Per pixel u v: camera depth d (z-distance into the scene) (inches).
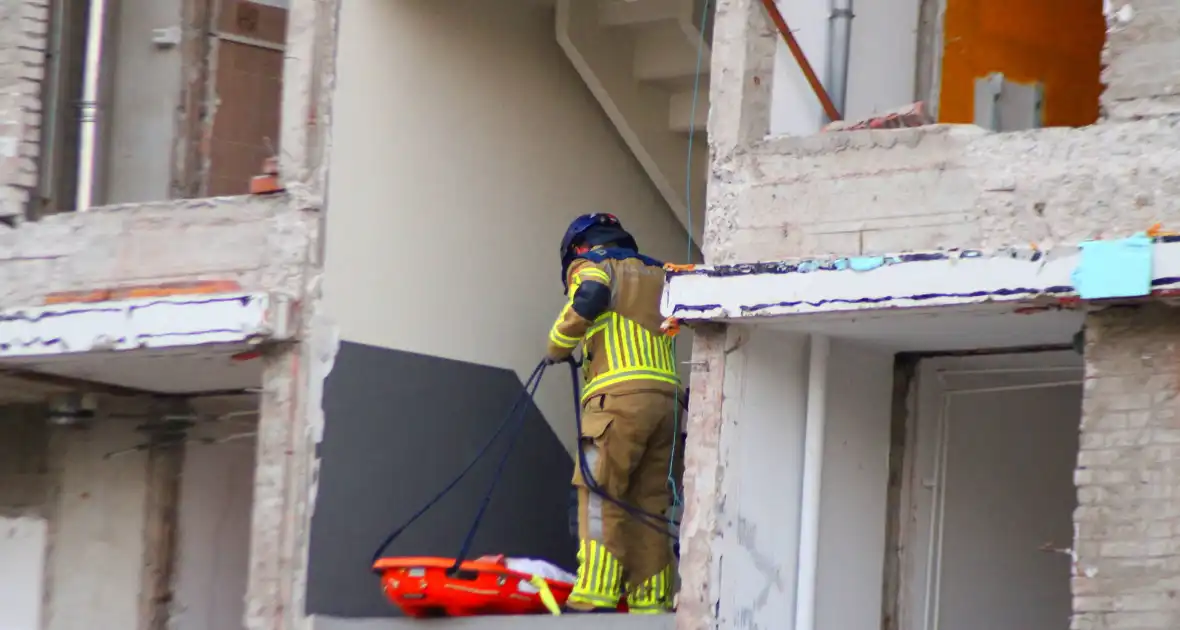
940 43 1119.0
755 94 1008.9
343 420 1151.6
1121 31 872.3
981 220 905.5
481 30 1327.5
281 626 1059.9
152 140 1314.0
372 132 1214.3
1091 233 870.4
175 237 1148.5
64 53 1294.3
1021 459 1154.7
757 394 1003.9
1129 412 826.2
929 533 1136.2
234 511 1391.5
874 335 1039.6
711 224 1000.9
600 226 1208.8
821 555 1042.7
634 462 1157.7
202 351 1117.7
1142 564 808.3
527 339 1342.3
